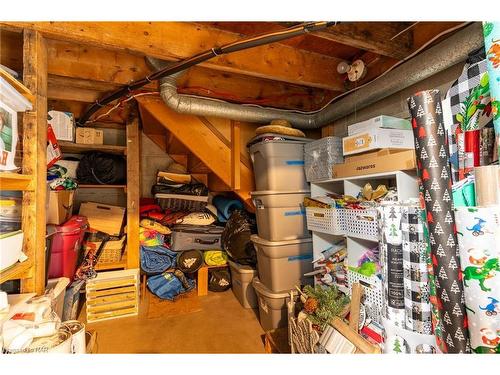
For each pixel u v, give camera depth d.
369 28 1.34
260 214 2.12
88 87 1.98
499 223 0.77
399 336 1.06
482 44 1.05
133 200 2.59
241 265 2.58
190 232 2.82
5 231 1.08
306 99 2.36
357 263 1.48
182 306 2.48
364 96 1.69
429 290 1.01
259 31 1.55
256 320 2.23
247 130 2.31
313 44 1.74
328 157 1.73
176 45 1.41
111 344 1.88
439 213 0.93
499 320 0.76
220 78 2.09
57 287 1.52
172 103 1.75
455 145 1.04
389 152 1.30
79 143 2.44
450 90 1.10
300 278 2.00
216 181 3.01
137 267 2.56
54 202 1.90
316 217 1.75
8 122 1.01
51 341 0.95
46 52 1.27
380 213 1.18
